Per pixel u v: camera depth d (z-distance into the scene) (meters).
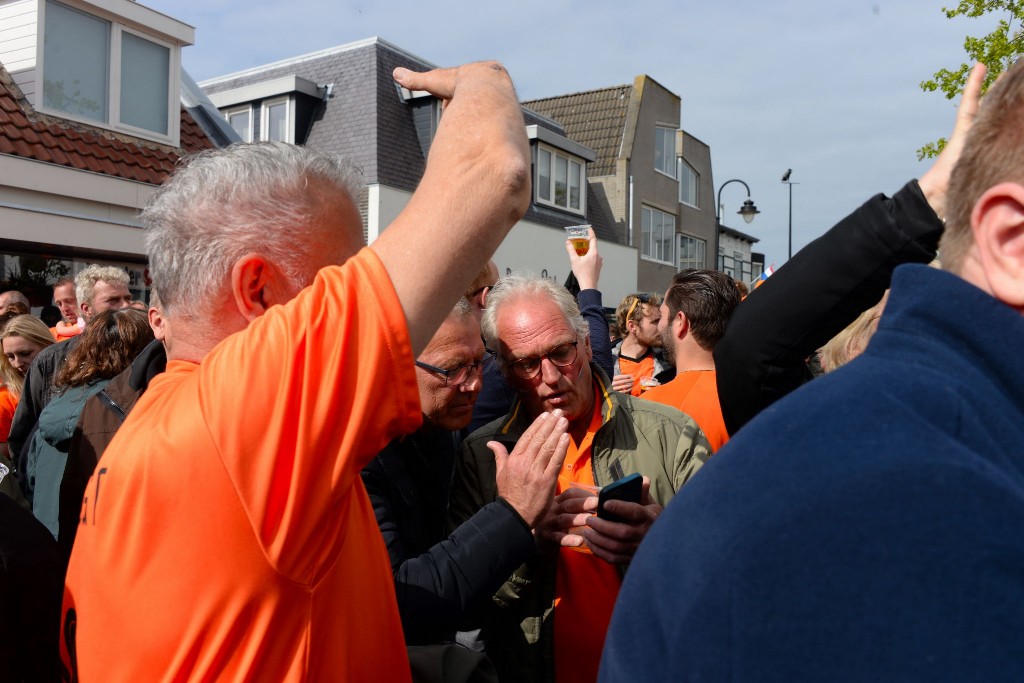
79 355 2.73
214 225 1.01
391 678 1.06
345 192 1.10
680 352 2.82
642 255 22.78
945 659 0.51
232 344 0.92
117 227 8.81
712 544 0.62
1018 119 0.67
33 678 1.36
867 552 0.55
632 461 1.99
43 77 8.84
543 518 1.66
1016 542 0.53
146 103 10.05
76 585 1.00
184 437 0.89
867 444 0.60
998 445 0.61
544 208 18.73
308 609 0.89
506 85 1.04
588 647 1.85
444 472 2.08
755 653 0.57
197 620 0.86
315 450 0.86
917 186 1.20
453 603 1.50
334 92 15.64
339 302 0.89
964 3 9.47
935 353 0.65
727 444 0.71
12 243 7.96
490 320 2.07
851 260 1.24
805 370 1.39
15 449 3.58
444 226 0.92
